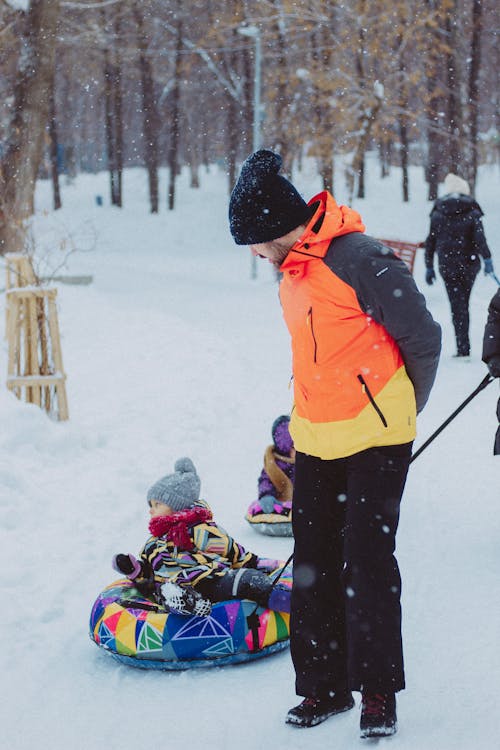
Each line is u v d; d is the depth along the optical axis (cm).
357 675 333
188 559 436
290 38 2841
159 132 4744
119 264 3109
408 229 3725
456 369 1104
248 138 3906
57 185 4534
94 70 3189
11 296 884
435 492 657
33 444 749
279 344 1377
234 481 719
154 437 837
